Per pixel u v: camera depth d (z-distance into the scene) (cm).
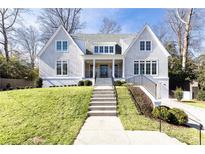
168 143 689
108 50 2742
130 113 1145
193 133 919
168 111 1077
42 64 2652
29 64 4050
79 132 805
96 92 1505
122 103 1295
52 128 832
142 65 2650
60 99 1298
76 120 988
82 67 2636
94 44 2739
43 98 1305
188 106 1859
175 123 1057
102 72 2817
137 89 1599
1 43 3409
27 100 1264
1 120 916
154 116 1126
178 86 2964
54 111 1095
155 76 2623
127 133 802
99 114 1140
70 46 2670
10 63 2969
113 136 761
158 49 2653
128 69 2634
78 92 1466
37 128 821
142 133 805
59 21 4147
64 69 2661
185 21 3581
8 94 1430
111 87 1744
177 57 3759
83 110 1158
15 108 1109
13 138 709
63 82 2642
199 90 2477
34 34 4469
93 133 797
